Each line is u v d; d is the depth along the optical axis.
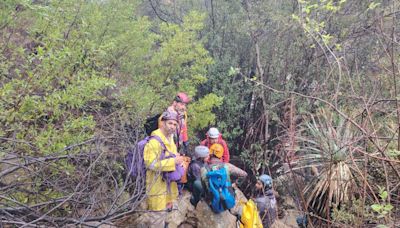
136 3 7.56
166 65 6.83
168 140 4.10
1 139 3.46
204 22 8.70
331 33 7.34
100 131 4.34
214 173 4.34
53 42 4.27
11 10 4.17
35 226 2.88
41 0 4.80
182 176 4.38
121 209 3.46
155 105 6.21
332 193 4.30
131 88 5.80
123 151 4.17
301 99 6.38
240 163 7.46
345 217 3.53
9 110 3.59
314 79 6.90
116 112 4.83
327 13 7.09
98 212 3.80
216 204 4.35
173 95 6.59
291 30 7.24
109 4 6.28
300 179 5.20
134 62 6.70
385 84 5.36
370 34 7.09
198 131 7.86
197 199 4.61
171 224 4.56
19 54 4.21
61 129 3.96
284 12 7.42
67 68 4.25
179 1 9.53
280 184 5.79
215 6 8.44
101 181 3.64
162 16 9.58
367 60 7.23
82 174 3.69
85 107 4.66
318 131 5.18
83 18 5.33
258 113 7.27
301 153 5.59
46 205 3.34
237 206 4.63
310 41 6.68
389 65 5.53
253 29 7.52
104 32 6.02
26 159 3.52
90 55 5.05
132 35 6.39
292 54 7.32
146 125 5.04
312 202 4.88
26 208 3.19
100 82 4.07
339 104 5.81
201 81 6.98
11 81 3.85
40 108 3.73
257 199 5.00
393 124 4.57
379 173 4.09
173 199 4.38
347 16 7.37
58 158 3.47
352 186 4.15
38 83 3.85
